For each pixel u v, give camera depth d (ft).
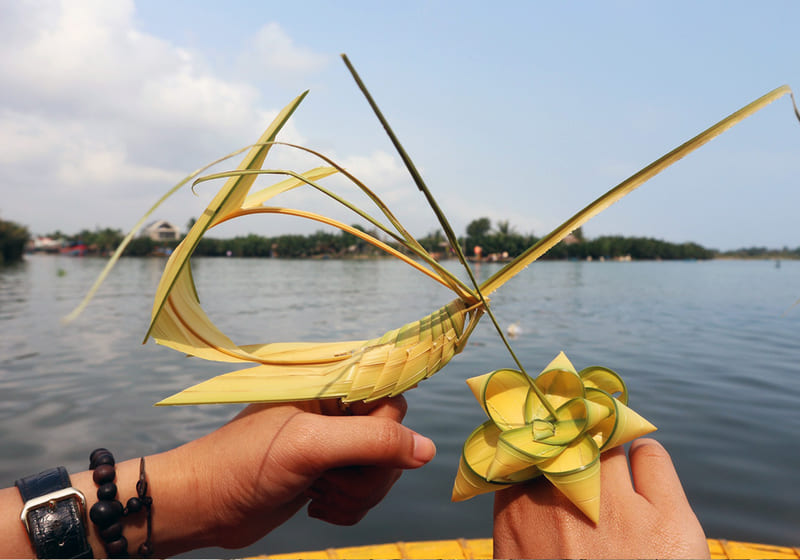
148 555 1.76
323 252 183.01
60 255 209.87
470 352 20.10
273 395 1.84
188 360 19.16
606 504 1.66
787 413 12.87
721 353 20.43
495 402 2.02
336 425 1.83
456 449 10.69
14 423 12.23
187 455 1.87
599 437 1.81
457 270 69.26
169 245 194.80
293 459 1.78
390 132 1.40
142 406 13.56
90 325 28.04
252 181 1.80
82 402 13.92
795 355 20.18
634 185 1.71
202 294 46.52
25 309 35.17
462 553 5.14
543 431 1.87
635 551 1.56
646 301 42.34
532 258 1.88
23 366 18.26
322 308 35.53
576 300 42.45
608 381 2.06
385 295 46.32
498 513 1.82
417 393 14.73
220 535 1.90
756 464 9.82
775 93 1.57
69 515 1.66
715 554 5.46
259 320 29.25
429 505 8.54
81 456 10.24
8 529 1.64
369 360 1.94
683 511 1.65
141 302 40.29
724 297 47.06
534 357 19.27
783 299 45.47
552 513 1.69
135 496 1.77
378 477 2.09
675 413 12.84
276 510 1.99
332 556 5.01
